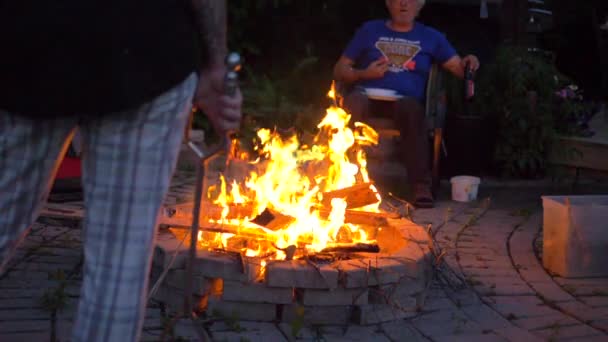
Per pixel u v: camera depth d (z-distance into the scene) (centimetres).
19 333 337
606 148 742
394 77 664
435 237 538
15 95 192
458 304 405
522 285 444
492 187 724
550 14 912
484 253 506
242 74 980
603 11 1003
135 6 197
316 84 973
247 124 808
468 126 734
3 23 190
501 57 789
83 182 209
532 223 593
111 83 193
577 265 459
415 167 634
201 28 218
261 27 1005
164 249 373
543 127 751
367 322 370
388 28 675
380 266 373
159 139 204
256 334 350
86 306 206
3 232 204
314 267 359
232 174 662
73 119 201
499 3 909
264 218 409
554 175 752
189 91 210
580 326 383
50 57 190
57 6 191
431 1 967
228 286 362
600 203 483
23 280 405
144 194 205
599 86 1005
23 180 202
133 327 208
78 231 501
